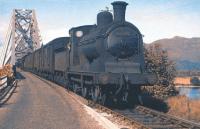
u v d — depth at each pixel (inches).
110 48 652.1
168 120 509.7
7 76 1135.0
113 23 667.4
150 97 828.6
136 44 668.7
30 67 2519.7
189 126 463.5
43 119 514.0
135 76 628.4
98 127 453.1
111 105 690.2
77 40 869.8
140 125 445.4
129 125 466.0
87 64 741.9
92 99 698.8
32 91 971.3
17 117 533.6
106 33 655.1
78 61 858.8
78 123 481.4
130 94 672.4
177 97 893.8
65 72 987.3
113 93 673.6
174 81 991.6
